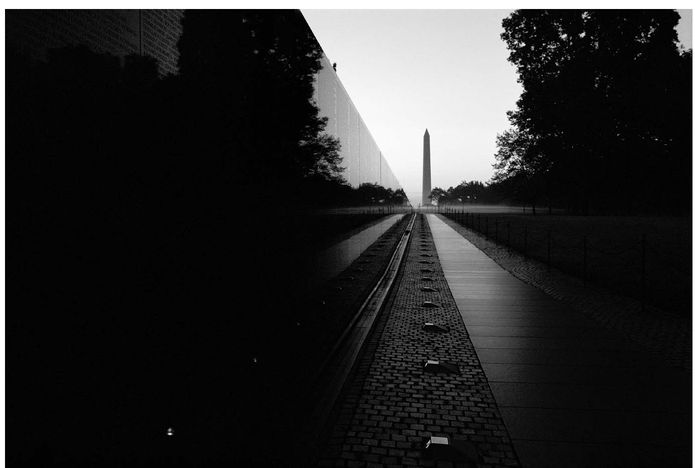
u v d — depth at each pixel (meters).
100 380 3.15
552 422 4.66
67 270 2.93
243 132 5.20
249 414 4.50
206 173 4.39
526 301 10.37
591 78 45.03
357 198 17.47
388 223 38.84
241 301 5.01
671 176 45.16
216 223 4.54
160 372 3.68
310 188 8.20
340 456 4.10
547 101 45.88
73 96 3.00
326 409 4.82
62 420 2.90
